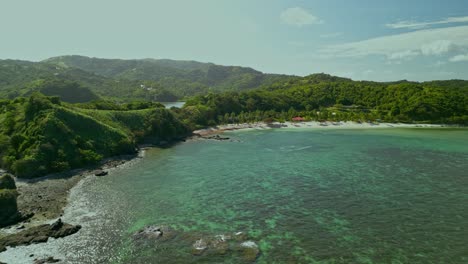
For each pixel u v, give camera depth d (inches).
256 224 1830.7
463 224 1812.3
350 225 1811.0
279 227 1788.9
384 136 5438.0
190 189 2508.6
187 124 6033.5
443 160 3484.3
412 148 4247.0
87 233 1702.8
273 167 3253.0
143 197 2310.5
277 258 1445.6
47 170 2886.3
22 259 1427.2
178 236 1668.3
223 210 2058.3
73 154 3218.5
